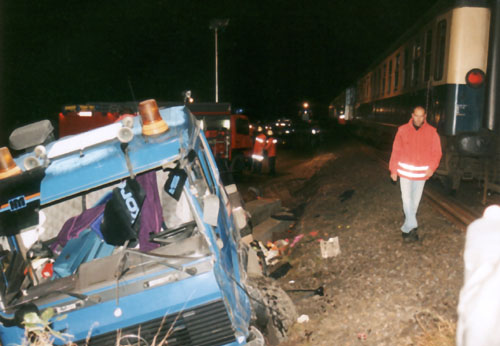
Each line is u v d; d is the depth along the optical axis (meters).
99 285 2.96
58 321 2.96
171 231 3.32
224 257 3.26
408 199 5.59
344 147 22.92
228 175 15.95
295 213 9.61
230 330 3.00
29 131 3.81
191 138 3.32
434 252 5.31
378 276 5.13
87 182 3.08
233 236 4.24
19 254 3.42
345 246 6.37
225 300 2.96
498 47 7.80
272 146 16.39
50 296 2.99
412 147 5.42
